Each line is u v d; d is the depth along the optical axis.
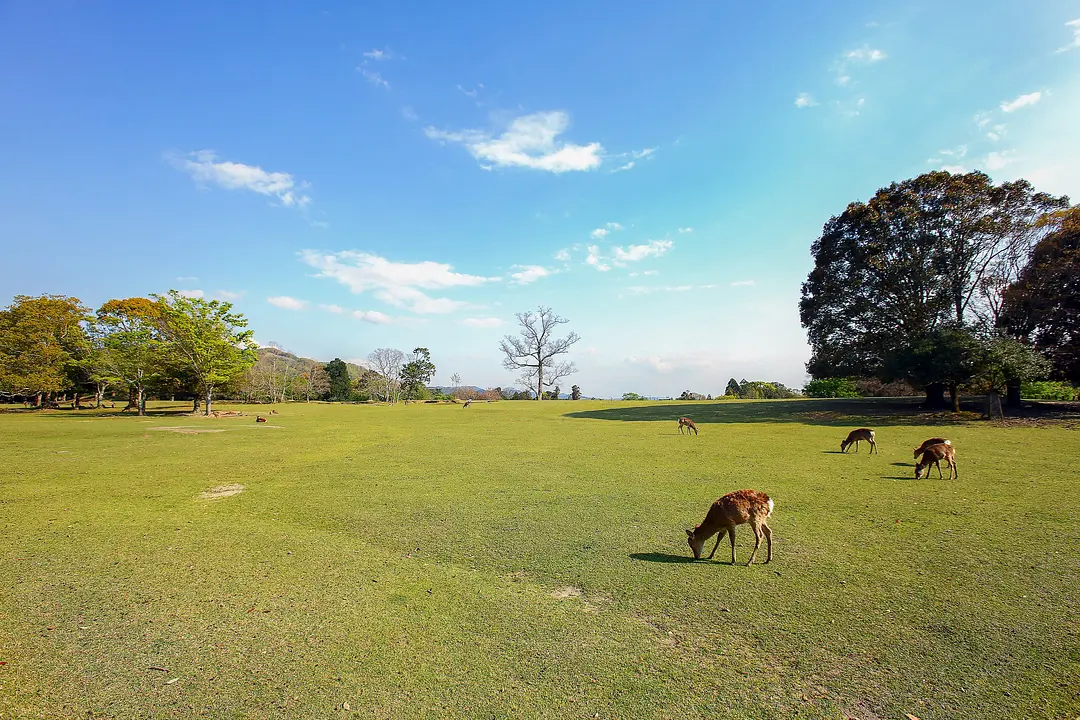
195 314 33.47
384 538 7.23
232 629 4.54
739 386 55.22
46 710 3.39
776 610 4.81
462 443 18.30
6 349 35.34
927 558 6.03
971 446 14.52
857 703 3.44
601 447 16.61
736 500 6.02
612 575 5.76
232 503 9.33
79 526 7.84
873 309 25.14
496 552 6.60
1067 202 23.69
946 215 23.89
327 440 19.55
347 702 3.48
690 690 3.61
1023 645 4.11
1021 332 23.67
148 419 30.42
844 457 13.56
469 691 3.61
